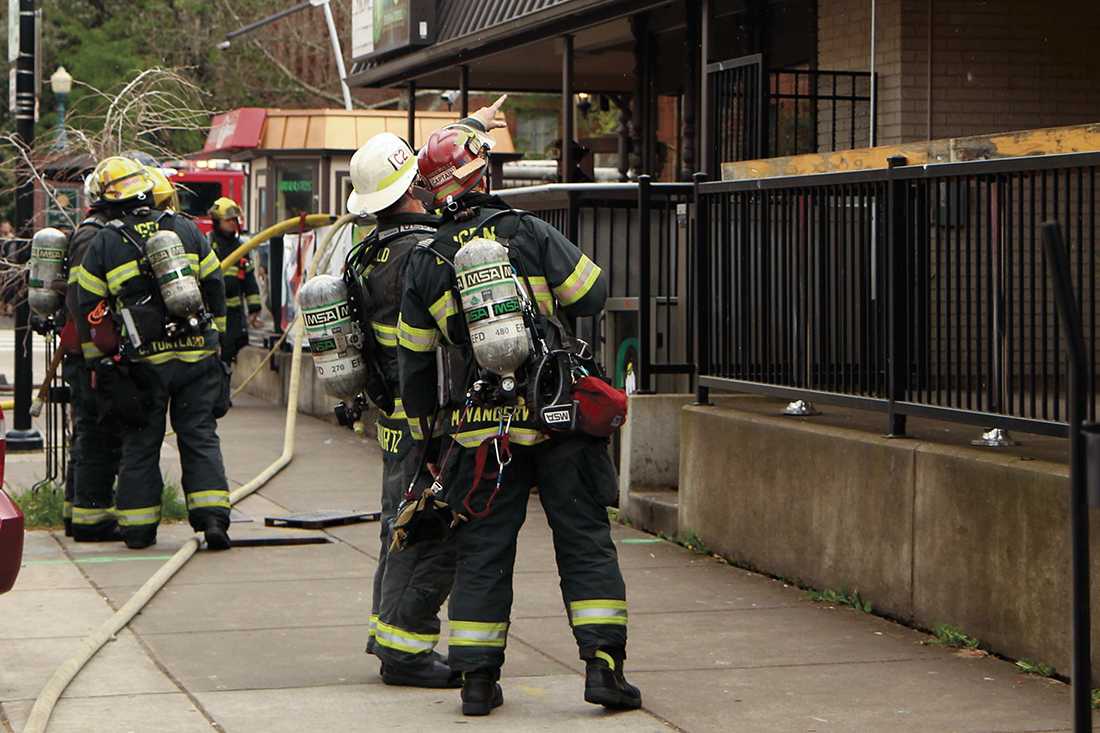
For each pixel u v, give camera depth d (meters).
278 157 32.84
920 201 11.37
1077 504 5.47
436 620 9.54
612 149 30.36
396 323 9.45
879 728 8.55
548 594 12.18
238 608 11.80
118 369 13.82
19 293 21.34
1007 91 18.34
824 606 11.74
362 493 17.88
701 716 8.80
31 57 21.78
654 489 15.52
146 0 62.19
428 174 8.87
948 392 11.07
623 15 19.69
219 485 14.33
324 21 55.00
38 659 10.27
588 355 8.80
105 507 14.78
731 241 14.09
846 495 11.76
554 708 8.99
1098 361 12.91
